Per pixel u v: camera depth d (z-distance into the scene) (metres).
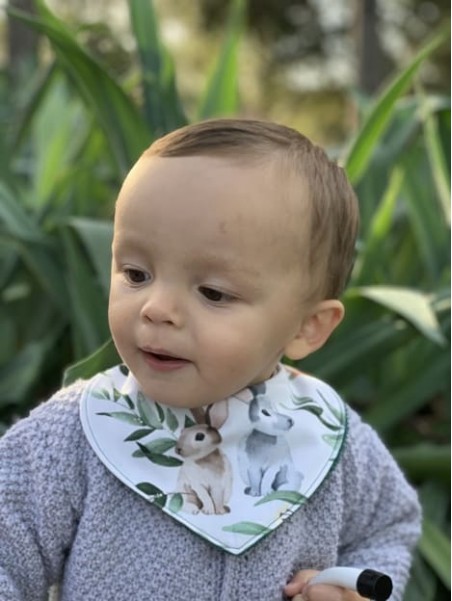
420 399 1.57
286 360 1.24
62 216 1.83
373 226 1.53
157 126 1.62
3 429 1.31
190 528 0.82
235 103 1.84
